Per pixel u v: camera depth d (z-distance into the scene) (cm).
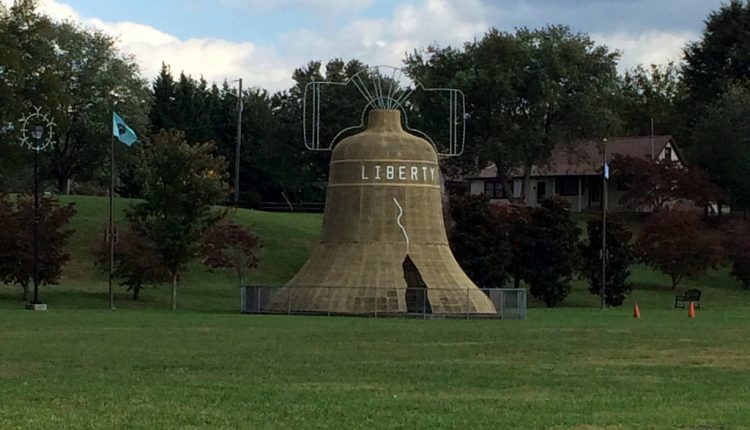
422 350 3228
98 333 3691
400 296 5378
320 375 2519
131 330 3856
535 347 3369
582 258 7481
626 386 2398
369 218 5662
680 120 13312
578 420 1866
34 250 5738
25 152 8462
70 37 9762
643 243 7981
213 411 1928
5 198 6756
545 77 9938
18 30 8288
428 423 1819
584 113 10100
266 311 5497
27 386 2250
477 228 7225
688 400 2167
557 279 7350
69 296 6556
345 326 4291
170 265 6319
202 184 6225
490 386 2361
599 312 6056
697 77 12738
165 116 12012
